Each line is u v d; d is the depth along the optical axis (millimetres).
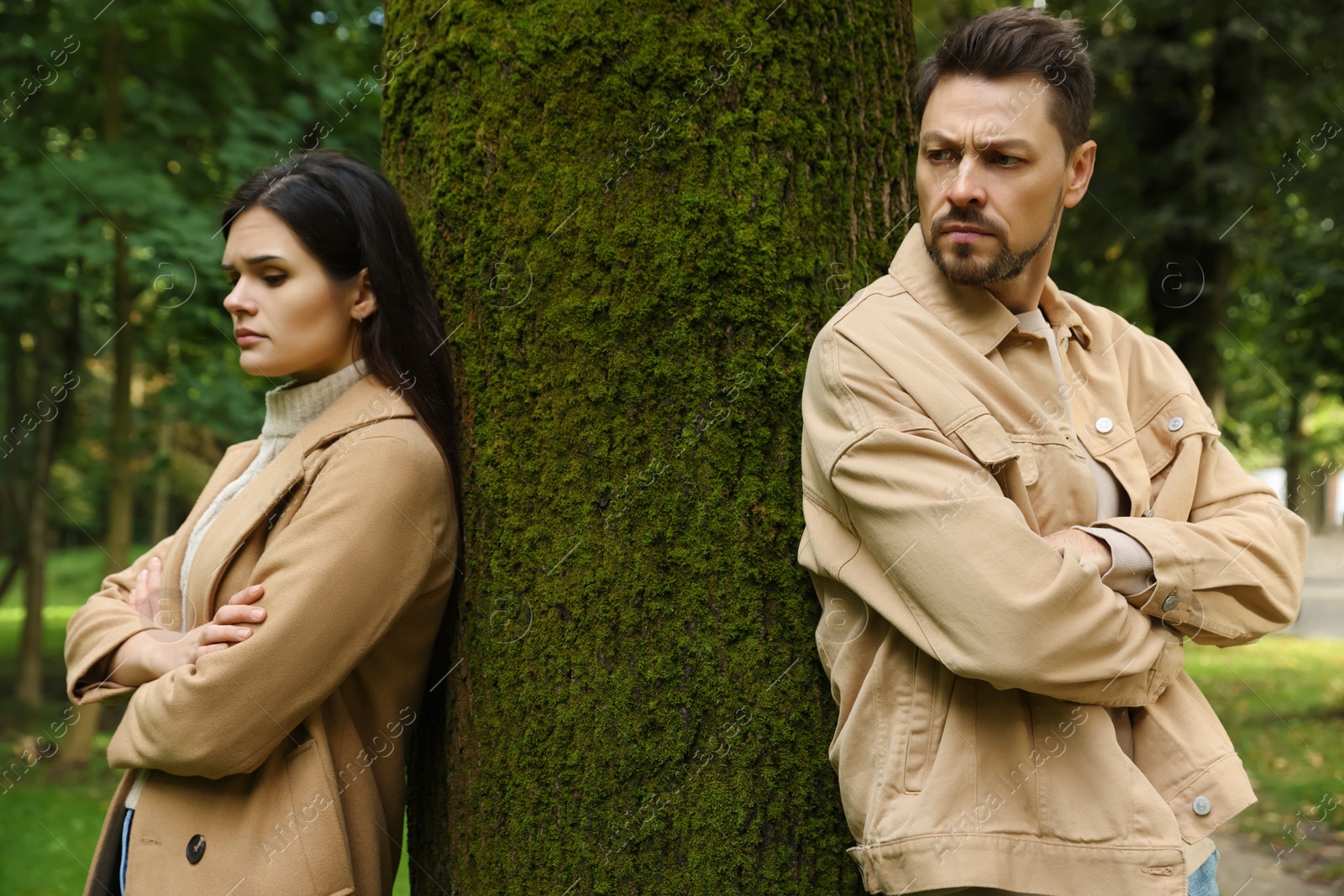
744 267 1567
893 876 1274
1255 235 7594
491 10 1647
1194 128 7801
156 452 6945
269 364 1689
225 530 1674
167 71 5953
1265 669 9375
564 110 1601
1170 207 7738
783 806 1534
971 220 1328
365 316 1733
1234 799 1281
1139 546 1314
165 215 5219
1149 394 1513
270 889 1524
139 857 1579
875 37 1761
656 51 1578
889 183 1756
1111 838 1234
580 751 1574
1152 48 7938
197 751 1511
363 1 5898
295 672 1529
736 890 1519
